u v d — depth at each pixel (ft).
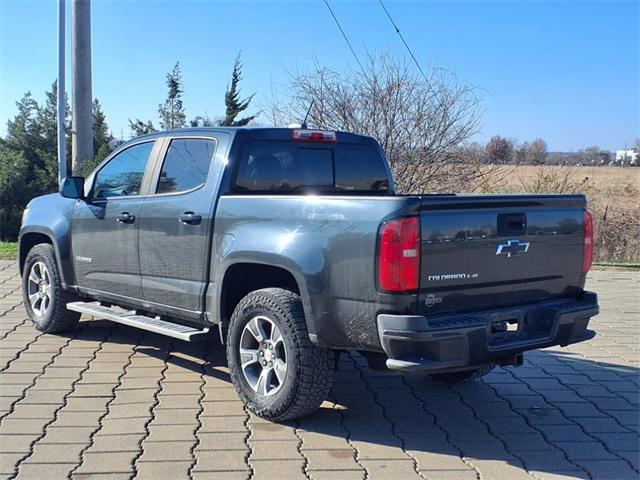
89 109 46.37
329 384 15.30
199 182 18.07
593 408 17.58
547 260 15.85
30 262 23.40
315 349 15.11
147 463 13.60
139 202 19.47
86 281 21.48
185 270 17.99
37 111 103.19
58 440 14.58
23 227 23.73
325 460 13.99
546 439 15.48
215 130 18.38
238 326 16.38
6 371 19.11
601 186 53.57
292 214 15.51
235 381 16.52
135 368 19.67
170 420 15.83
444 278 14.10
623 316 28.48
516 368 21.09
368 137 21.15
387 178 21.42
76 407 16.49
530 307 15.74
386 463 13.96
